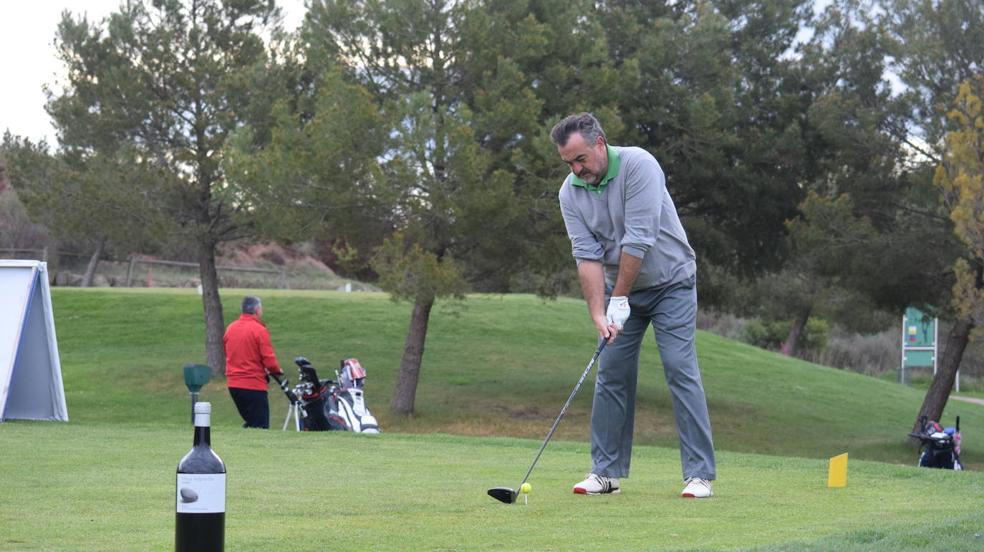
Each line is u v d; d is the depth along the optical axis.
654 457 7.45
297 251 48.59
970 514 4.26
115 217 20.00
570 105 17.84
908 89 18.17
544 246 17.39
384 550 3.45
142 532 3.75
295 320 26.30
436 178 16.39
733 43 21.55
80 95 20.20
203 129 19.95
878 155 18.78
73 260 43.84
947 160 15.39
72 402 20.08
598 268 5.16
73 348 24.31
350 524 4.02
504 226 16.69
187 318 26.58
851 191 19.39
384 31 17.28
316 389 12.85
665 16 21.31
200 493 2.46
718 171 19.97
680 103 19.27
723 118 19.86
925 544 3.34
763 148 20.17
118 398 20.42
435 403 20.38
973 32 17.44
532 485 5.48
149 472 5.74
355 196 16.62
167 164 20.48
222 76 19.80
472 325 27.03
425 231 16.94
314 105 18.59
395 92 17.81
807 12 21.52
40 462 6.25
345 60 18.16
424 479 5.66
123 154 19.97
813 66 20.66
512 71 16.70
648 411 20.88
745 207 21.03
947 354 19.75
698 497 5.02
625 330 5.23
